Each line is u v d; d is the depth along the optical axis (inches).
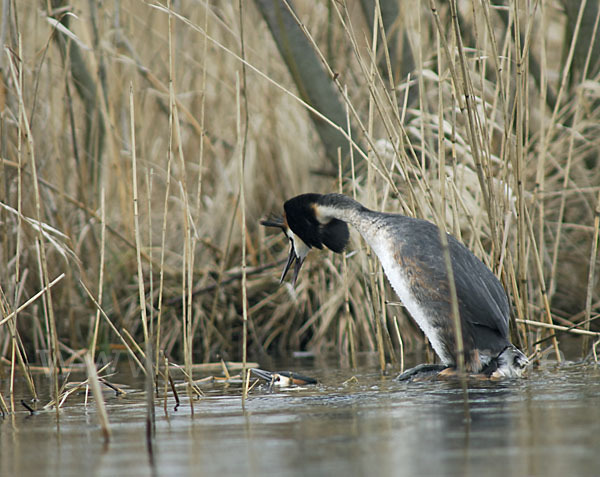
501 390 265.9
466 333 312.2
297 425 206.7
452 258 316.5
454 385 289.0
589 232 503.2
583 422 190.9
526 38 349.7
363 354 468.8
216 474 151.6
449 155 473.7
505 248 350.0
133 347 484.1
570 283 521.3
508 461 152.1
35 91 404.8
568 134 510.3
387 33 527.2
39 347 480.1
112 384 337.4
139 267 298.2
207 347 476.7
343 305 502.6
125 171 530.9
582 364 350.3
